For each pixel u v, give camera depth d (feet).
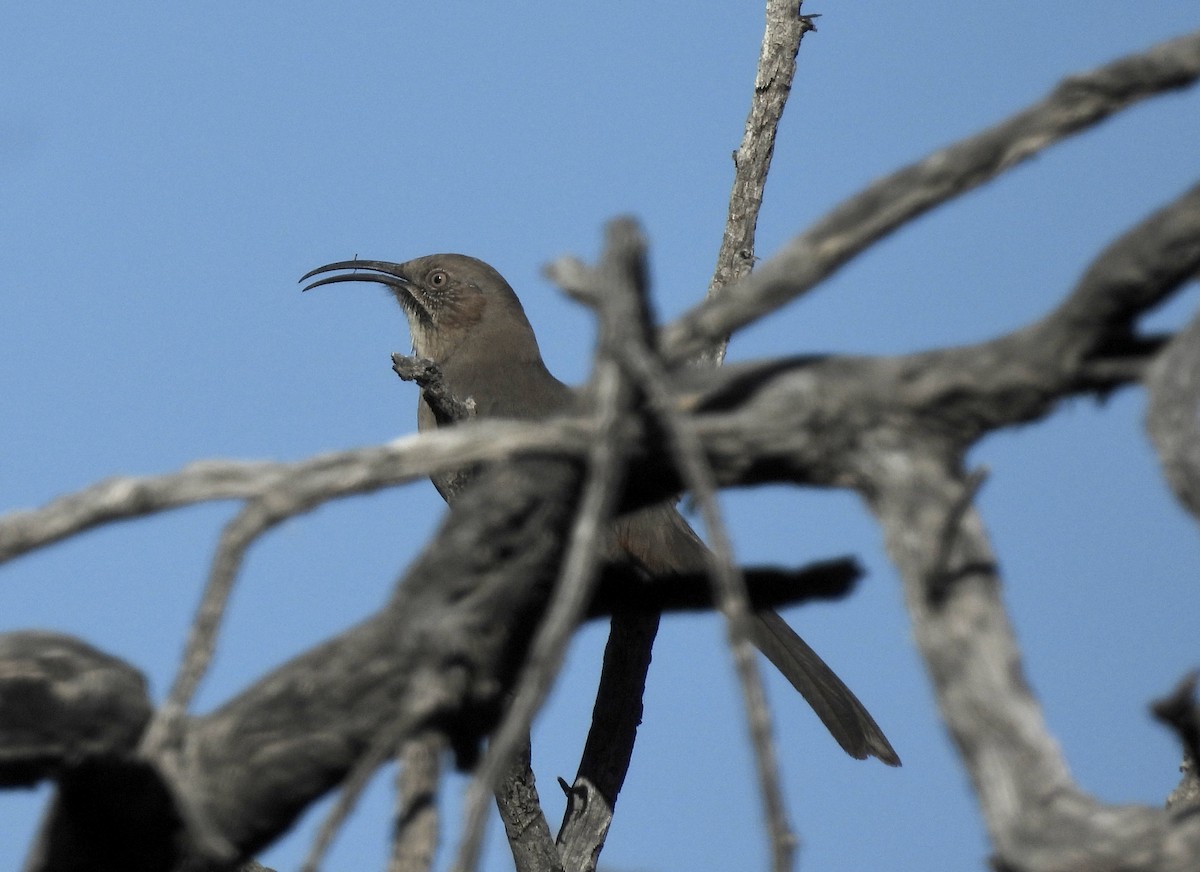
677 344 17.25
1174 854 15.80
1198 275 16.69
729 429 17.90
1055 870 16.17
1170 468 16.46
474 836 14.39
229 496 16.28
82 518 16.26
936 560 16.70
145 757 16.44
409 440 16.61
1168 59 16.74
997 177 17.03
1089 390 17.69
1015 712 16.74
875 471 17.84
